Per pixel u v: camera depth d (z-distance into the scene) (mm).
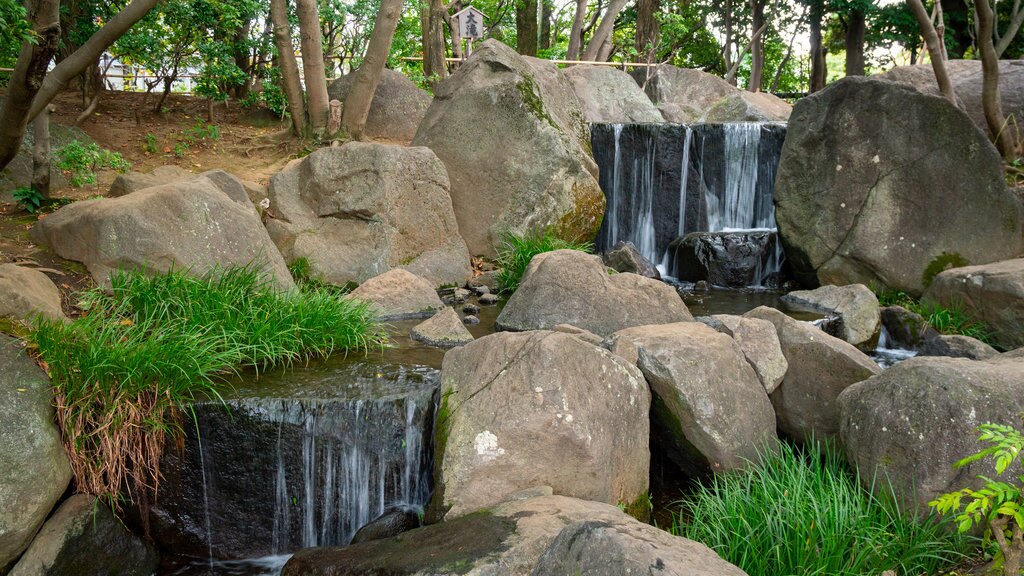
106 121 11406
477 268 9391
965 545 3898
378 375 5332
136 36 10914
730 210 11180
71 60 6137
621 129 11047
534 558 3393
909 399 4254
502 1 25938
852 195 8773
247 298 6094
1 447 3998
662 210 11078
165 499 4645
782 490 4391
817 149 9039
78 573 4117
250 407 4684
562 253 7172
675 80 16266
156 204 6375
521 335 4566
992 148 8250
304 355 5816
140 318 5707
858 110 8812
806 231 9039
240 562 4672
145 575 4469
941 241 8383
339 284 8102
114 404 4453
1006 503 2871
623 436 4535
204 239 6512
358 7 14094
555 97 10531
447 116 9805
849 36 23656
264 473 4715
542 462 4172
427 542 3670
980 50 9820
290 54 11414
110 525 4324
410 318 7320
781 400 5410
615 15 19109
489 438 4180
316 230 8453
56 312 5180
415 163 8742
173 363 4711
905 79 11875
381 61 11203
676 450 5059
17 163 8789
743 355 5305
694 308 8195
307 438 4695
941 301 7559
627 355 4934
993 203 8242
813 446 5168
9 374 4309
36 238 6648
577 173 9711
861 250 8641
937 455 4055
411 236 8641
